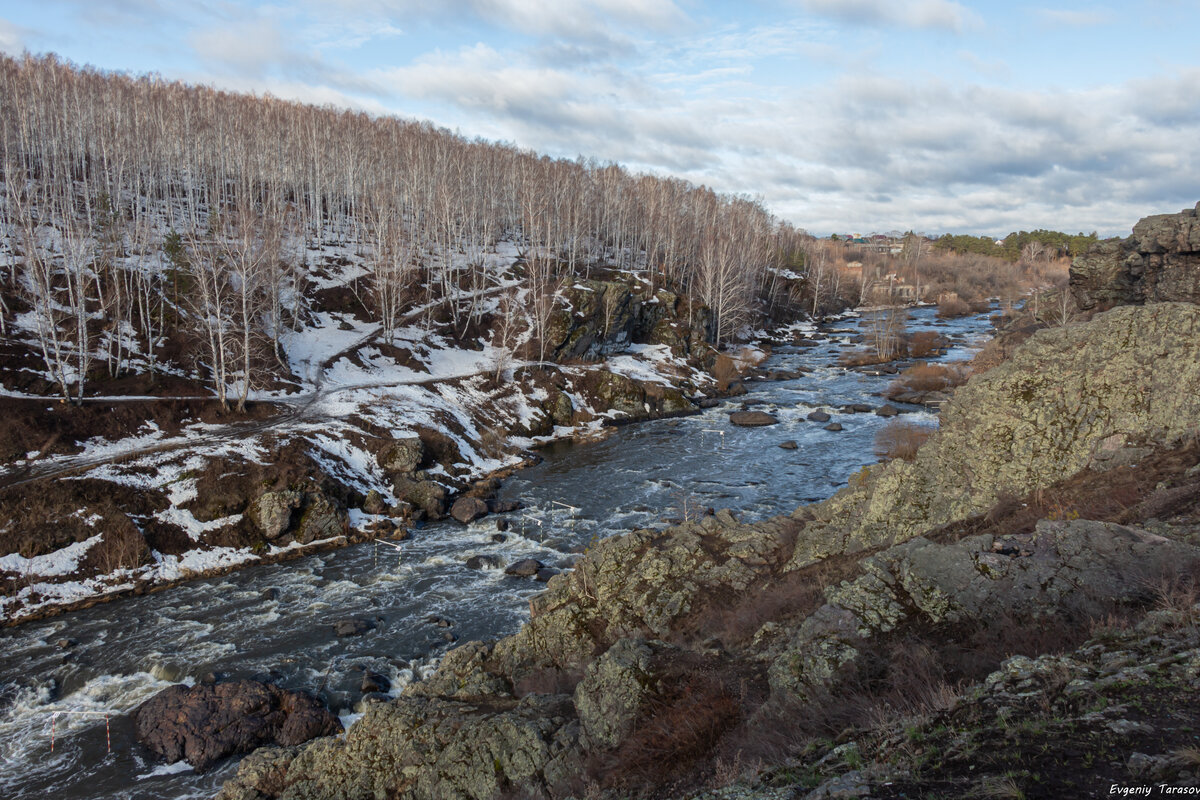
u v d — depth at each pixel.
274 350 64.12
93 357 53.53
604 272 108.38
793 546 23.00
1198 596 10.66
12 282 56.44
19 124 83.69
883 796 8.08
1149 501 14.88
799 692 13.06
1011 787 7.28
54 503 37.19
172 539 38.69
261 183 96.81
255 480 43.16
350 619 31.58
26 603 33.03
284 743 23.12
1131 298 66.50
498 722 16.47
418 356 75.25
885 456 52.12
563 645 22.02
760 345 113.00
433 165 111.12
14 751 23.28
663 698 15.09
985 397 20.39
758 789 10.01
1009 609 12.84
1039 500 17.28
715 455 57.38
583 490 50.03
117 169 81.12
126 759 22.81
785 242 169.50
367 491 47.38
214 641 29.97
